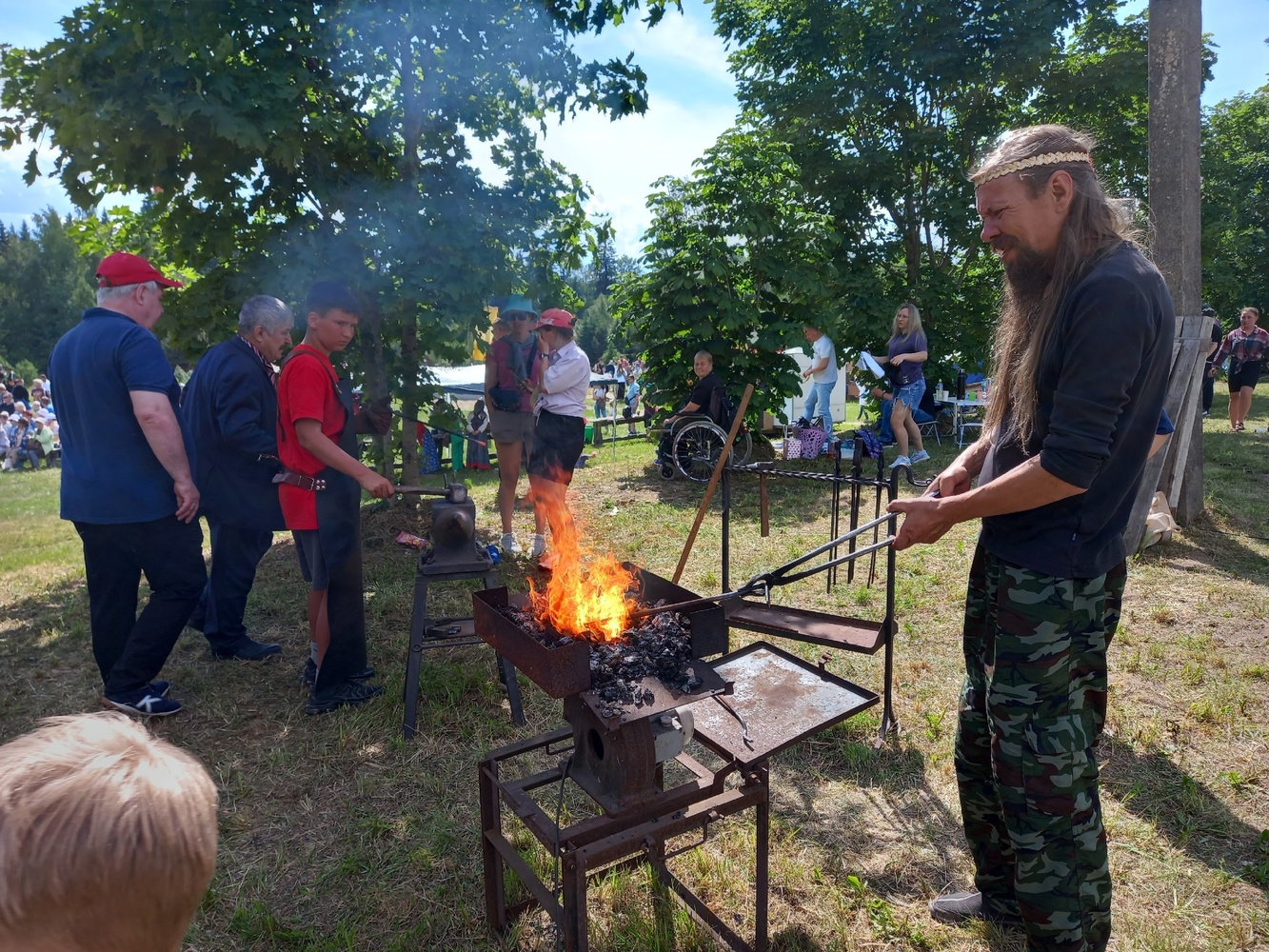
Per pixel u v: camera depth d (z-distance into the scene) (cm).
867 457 995
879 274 1289
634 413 1923
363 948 231
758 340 960
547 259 711
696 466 909
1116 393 166
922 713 353
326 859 269
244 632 443
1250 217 2556
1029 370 183
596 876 252
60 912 74
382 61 645
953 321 1252
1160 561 541
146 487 344
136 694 366
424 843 275
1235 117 2731
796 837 275
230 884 256
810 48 1308
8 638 479
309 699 374
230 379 404
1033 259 185
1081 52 1375
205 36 520
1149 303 168
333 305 344
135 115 508
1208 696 358
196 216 595
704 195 972
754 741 228
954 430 1173
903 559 574
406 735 345
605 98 667
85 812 74
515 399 601
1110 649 409
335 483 353
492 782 228
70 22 523
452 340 661
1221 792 291
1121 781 300
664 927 232
